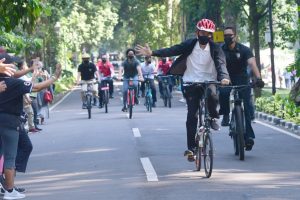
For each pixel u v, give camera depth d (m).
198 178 19.06
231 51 22.31
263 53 96.88
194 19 64.38
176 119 38.91
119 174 20.16
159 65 54.41
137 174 20.02
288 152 24.25
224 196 16.55
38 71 17.27
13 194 17.14
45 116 44.81
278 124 36.19
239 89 22.42
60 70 16.91
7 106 16.83
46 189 18.34
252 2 54.22
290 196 16.41
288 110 36.41
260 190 17.22
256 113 42.09
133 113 44.72
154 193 17.11
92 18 122.19
